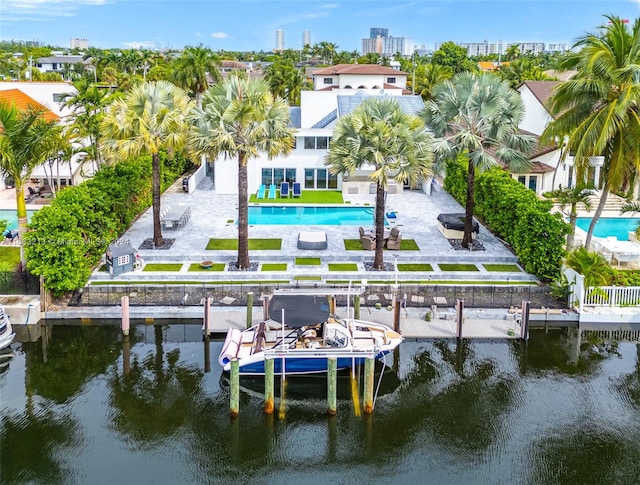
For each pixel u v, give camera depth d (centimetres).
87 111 4531
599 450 1883
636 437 1944
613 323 2684
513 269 3148
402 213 4216
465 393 2194
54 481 1730
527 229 3011
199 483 1741
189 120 3098
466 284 2966
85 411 2067
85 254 3048
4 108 2961
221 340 2561
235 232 3691
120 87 7950
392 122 2892
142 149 3250
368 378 2039
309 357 2175
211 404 2119
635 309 2725
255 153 2941
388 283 2977
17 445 1884
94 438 1928
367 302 2783
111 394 2170
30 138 2922
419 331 2580
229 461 1838
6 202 4456
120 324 2681
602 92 2712
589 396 2173
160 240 3378
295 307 2273
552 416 2055
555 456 1856
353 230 3784
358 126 2825
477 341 2545
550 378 2294
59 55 16025
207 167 5841
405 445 1916
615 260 3219
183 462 1828
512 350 2488
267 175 4881
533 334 2616
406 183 5000
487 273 3070
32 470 1775
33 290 2745
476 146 3092
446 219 3647
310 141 4822
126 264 3020
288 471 1797
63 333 2605
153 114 3231
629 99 2569
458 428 1997
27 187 4803
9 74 10400
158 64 11488
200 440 1931
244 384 2247
